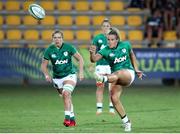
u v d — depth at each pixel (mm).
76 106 47938
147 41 74250
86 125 35625
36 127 34469
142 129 33531
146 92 61000
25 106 47812
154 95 57750
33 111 44062
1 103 50188
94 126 35156
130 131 32281
